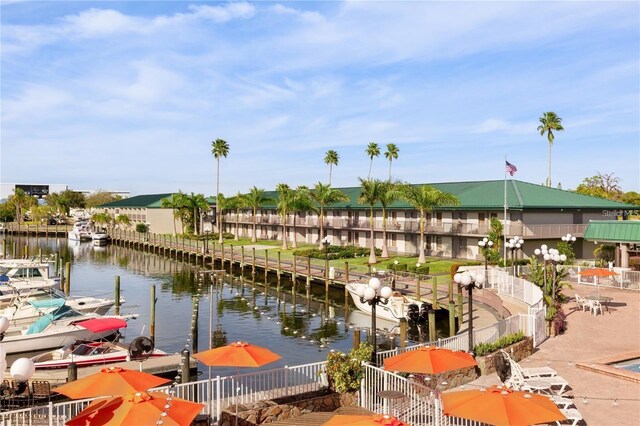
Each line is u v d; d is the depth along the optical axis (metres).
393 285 41.91
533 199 58.38
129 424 10.71
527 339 22.14
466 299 37.88
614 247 54.00
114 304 40.22
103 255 91.62
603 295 36.84
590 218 61.97
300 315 42.16
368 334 34.31
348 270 49.56
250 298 49.75
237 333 36.44
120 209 137.00
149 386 13.76
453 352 15.78
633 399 16.66
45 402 21.67
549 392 16.94
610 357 21.11
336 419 10.89
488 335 22.41
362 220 75.06
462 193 65.44
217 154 109.81
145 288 56.19
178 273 68.00
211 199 122.06
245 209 107.56
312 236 89.50
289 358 30.22
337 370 17.47
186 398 16.42
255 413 15.90
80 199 165.12
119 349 26.78
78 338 30.75
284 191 80.69
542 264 33.19
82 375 23.89
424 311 36.12
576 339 24.64
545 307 26.25
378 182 61.97
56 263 66.50
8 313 33.44
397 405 16.06
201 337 35.38
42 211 153.62
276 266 58.69
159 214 121.38
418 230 66.56
